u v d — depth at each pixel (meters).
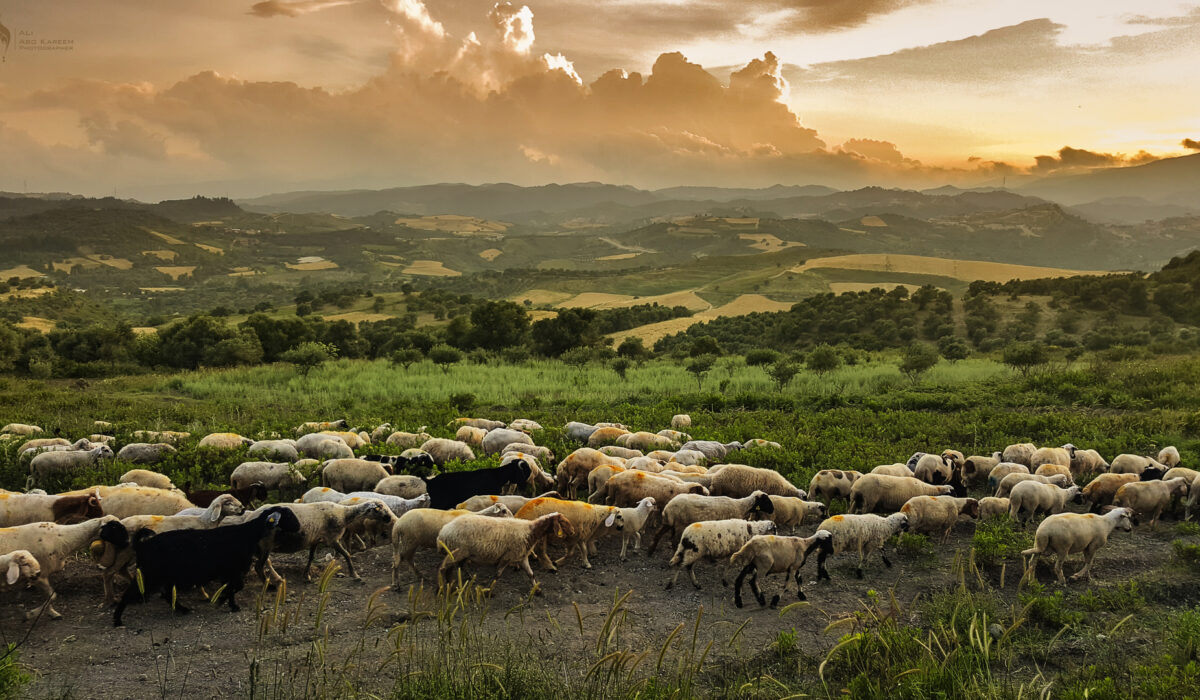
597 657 8.16
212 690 7.85
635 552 13.34
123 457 18.31
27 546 9.67
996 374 44.97
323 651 8.06
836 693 8.35
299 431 23.36
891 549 13.49
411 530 11.14
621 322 139.75
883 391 37.31
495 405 35.84
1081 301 100.75
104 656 8.59
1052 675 8.88
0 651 8.46
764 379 42.75
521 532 11.09
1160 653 9.40
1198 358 46.62
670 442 21.56
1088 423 25.42
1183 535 14.30
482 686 7.45
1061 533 11.48
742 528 11.66
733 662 9.09
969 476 18.12
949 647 9.40
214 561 9.77
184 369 60.19
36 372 51.22
